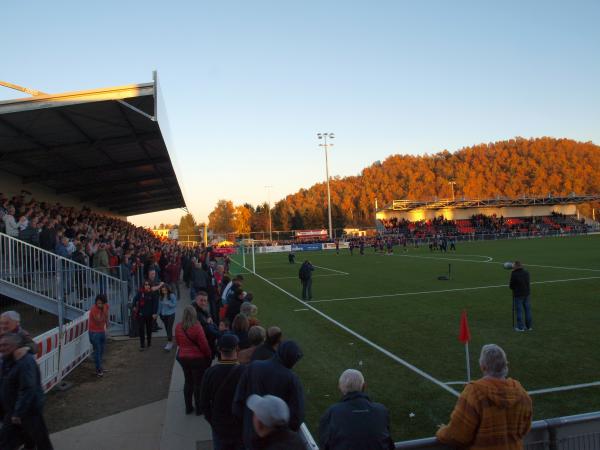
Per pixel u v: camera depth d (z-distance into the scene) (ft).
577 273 71.36
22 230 43.78
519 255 115.55
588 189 451.12
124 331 40.47
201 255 74.84
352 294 59.31
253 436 8.93
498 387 10.21
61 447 18.33
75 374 28.43
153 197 120.78
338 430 10.23
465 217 255.50
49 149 52.37
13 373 14.39
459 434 10.34
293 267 111.45
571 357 28.25
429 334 35.60
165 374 28.22
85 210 90.12
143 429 20.03
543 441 11.37
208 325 24.76
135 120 46.78
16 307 48.88
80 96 37.60
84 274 38.96
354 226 391.04
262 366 13.19
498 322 39.01
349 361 28.94
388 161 572.51
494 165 499.92
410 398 22.24
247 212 391.45
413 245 197.26
